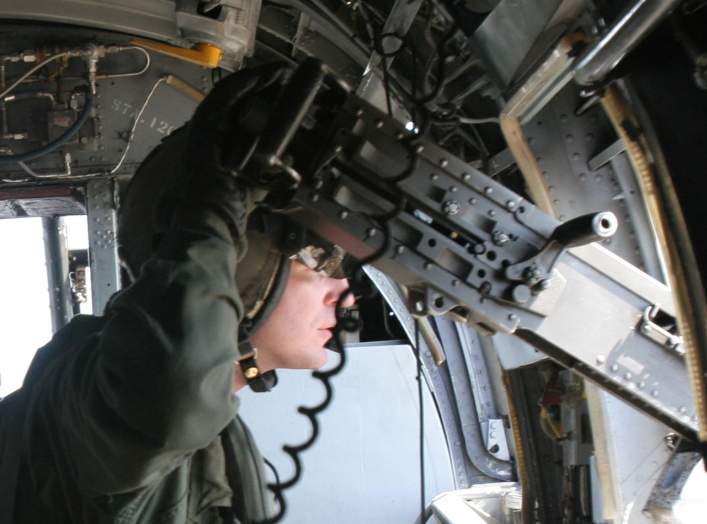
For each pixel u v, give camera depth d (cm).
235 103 121
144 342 101
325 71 120
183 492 137
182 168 122
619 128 179
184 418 103
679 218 163
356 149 139
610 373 182
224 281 110
